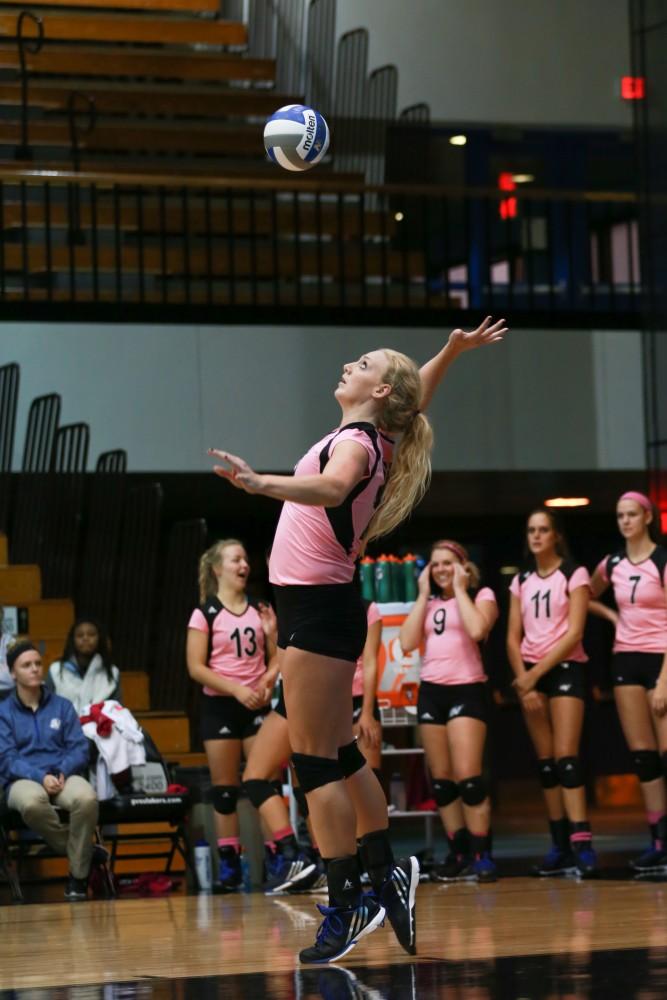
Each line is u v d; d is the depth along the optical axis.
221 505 34.34
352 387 11.71
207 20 39.22
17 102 35.94
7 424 29.05
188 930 15.34
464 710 20.81
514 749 37.34
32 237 34.81
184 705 29.00
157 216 34.41
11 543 30.28
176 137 36.38
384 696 22.48
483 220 39.31
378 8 38.44
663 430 28.22
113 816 21.86
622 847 27.23
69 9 38.72
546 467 30.36
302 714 11.25
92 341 29.14
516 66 38.97
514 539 38.38
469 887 19.73
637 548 21.05
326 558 11.16
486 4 38.88
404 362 11.77
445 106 38.53
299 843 22.00
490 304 32.94
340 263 31.52
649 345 28.64
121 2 38.59
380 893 11.58
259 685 21.09
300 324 29.91
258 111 37.50
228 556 21.39
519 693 21.20
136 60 37.56
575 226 39.56
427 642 21.17
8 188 34.53
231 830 21.08
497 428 30.25
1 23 37.16
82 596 29.52
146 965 12.24
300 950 12.97
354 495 11.10
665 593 20.58
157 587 35.09
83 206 33.91
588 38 39.38
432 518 37.97
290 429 29.64
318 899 18.86
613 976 10.20
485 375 30.33
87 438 27.81
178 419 29.28
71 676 23.33
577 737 20.81
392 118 37.38
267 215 35.25
